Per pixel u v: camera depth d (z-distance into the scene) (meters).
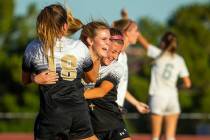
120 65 14.00
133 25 16.64
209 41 82.12
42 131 11.75
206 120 52.19
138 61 77.06
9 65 68.81
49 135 11.73
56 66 11.76
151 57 23.17
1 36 74.12
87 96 13.53
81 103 11.89
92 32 13.27
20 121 57.12
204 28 83.25
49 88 11.72
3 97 67.75
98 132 14.30
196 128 51.62
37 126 11.83
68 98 11.77
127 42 16.59
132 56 78.62
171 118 22.83
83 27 13.40
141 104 17.09
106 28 13.33
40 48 11.82
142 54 77.62
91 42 13.28
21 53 73.19
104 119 14.26
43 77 11.62
